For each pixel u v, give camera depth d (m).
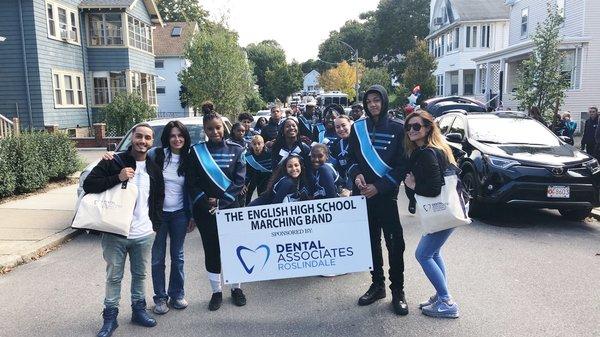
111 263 4.22
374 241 4.86
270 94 72.38
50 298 5.16
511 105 26.17
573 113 22.41
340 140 7.01
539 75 14.44
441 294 4.52
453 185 4.28
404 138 4.49
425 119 4.25
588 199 7.62
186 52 28.64
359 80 59.56
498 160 7.87
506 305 4.77
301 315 4.62
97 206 4.05
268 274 4.79
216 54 27.92
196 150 4.62
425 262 4.49
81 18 25.05
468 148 8.77
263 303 4.92
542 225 8.00
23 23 21.03
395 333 4.23
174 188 4.66
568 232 7.57
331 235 4.80
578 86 22.28
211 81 27.53
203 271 5.95
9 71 21.36
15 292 5.34
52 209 9.24
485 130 9.09
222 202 4.77
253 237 4.75
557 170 7.51
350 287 5.33
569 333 4.17
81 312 4.79
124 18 25.73
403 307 4.58
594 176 7.65
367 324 4.41
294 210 4.75
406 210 9.21
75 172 13.65
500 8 37.78
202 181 4.64
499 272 5.72
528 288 5.21
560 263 6.04
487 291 5.13
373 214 4.76
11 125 14.69
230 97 28.12
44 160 11.63
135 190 4.18
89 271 6.03
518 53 23.66
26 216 8.65
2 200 10.09
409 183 4.40
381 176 4.59
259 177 7.92
